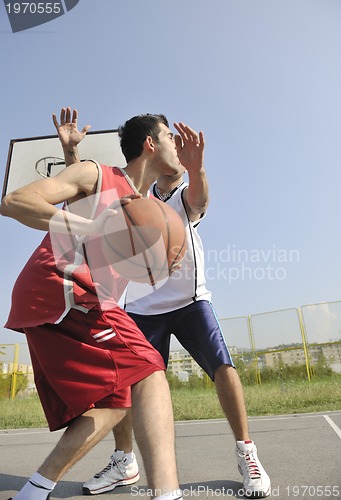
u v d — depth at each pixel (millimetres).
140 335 1528
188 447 3209
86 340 1453
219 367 2105
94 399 1428
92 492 2043
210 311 2285
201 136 2037
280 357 11352
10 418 6988
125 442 2160
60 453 1463
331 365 10914
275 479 2146
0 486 2229
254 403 6766
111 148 5238
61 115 2105
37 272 1493
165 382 1443
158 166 1788
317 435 3396
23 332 1581
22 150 5980
